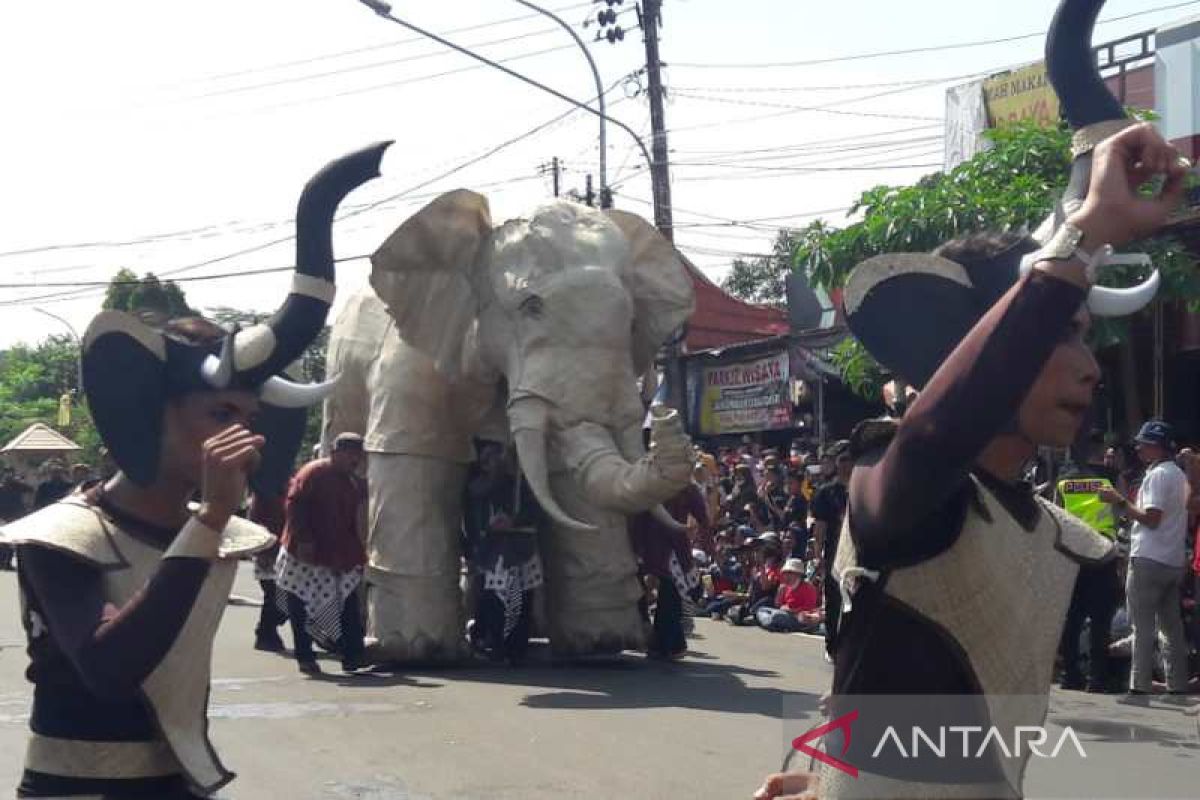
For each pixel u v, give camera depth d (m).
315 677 10.32
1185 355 14.38
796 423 19.67
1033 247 2.72
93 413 3.31
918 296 2.74
